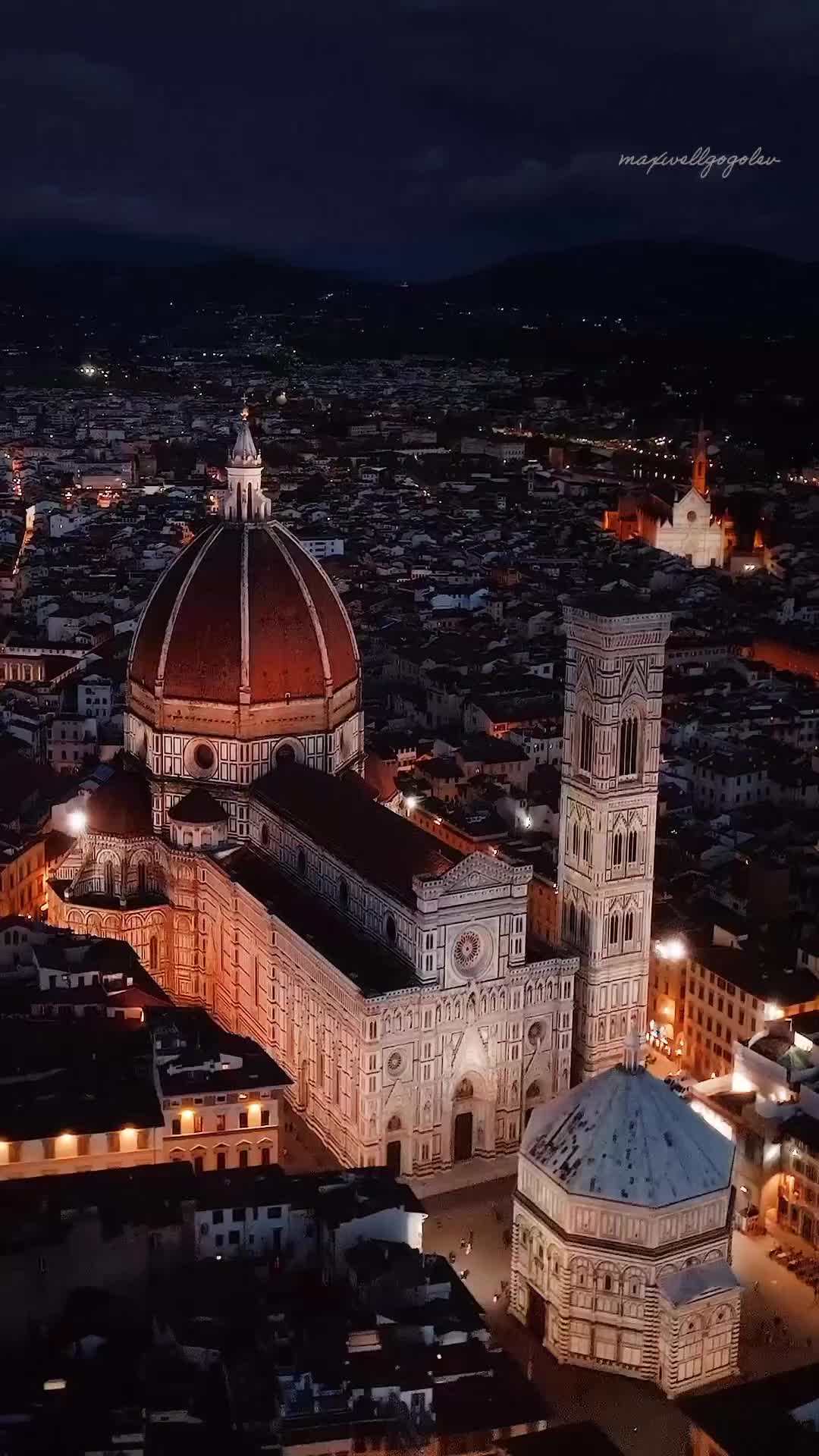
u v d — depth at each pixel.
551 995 189.50
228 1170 161.88
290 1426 125.25
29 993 191.25
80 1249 144.38
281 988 199.38
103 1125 163.50
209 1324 137.00
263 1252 151.88
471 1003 182.00
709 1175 152.25
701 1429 130.75
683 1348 148.62
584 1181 151.12
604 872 193.75
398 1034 177.88
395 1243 150.25
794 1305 163.38
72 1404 128.50
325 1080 189.00
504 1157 189.00
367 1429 125.62
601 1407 147.25
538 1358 154.88
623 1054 184.50
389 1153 181.38
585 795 193.62
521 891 182.00
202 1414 128.00
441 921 177.12
